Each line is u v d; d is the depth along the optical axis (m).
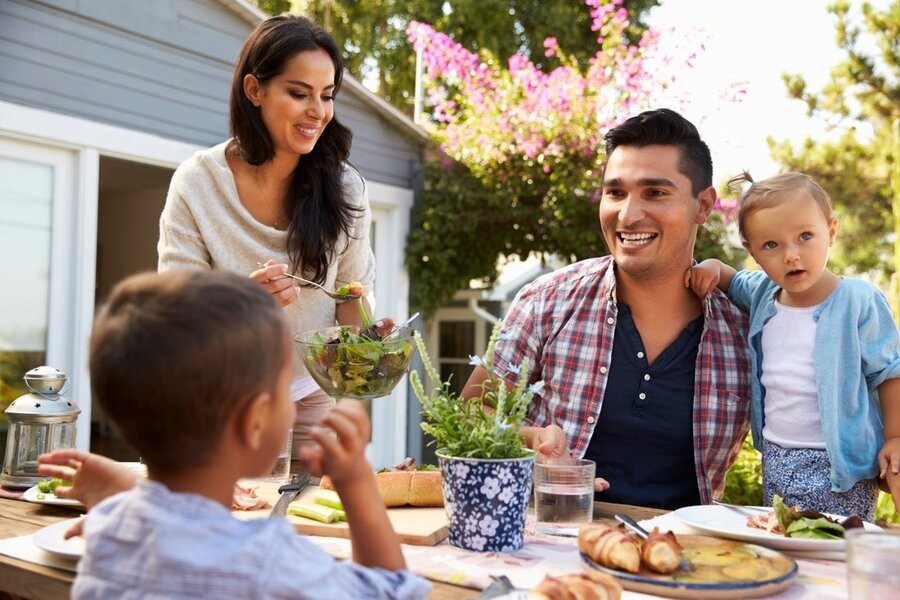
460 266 6.66
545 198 6.33
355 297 1.81
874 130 8.92
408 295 6.59
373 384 1.51
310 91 1.97
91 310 4.66
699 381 1.89
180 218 2.04
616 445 1.94
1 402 4.41
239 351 0.85
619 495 1.90
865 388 1.75
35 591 1.10
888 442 1.70
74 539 1.18
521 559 1.20
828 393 1.73
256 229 2.05
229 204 2.04
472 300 7.59
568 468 1.35
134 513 0.82
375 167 6.30
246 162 2.05
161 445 0.86
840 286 1.81
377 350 1.50
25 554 1.16
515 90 6.57
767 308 1.88
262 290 0.93
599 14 6.65
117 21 4.72
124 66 4.77
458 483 1.25
